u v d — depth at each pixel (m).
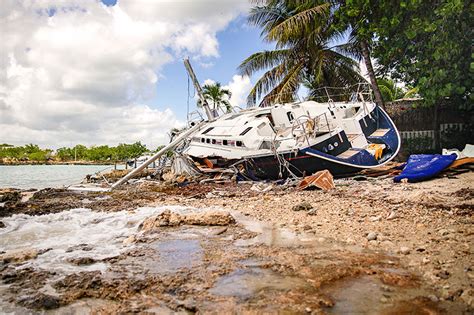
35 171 53.94
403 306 3.36
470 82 13.45
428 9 12.84
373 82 20.41
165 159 21.23
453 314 3.18
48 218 8.67
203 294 3.82
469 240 5.18
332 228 6.41
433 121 19.94
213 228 6.86
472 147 14.11
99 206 10.34
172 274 4.45
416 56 14.82
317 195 10.22
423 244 5.17
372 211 7.47
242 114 18.58
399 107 21.25
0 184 23.44
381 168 15.33
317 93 25.86
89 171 54.19
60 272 4.72
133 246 5.84
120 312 3.51
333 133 14.50
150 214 8.76
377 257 4.78
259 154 14.63
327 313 3.29
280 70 24.11
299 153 13.70
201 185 14.59
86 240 6.51
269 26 25.28
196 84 21.39
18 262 5.23
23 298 3.92
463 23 12.10
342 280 4.04
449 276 3.96
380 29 14.24
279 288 3.90
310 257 4.89
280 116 17.06
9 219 8.63
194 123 20.53
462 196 8.59
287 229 6.57
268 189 12.15
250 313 3.35
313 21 22.19
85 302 3.79
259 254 5.11
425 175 11.54
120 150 104.88
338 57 24.16
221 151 16.48
